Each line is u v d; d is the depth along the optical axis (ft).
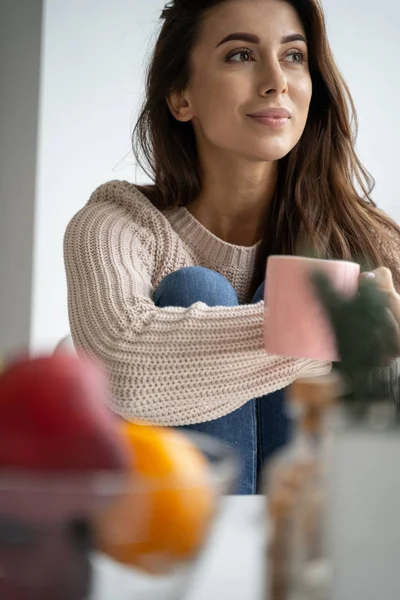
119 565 1.36
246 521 2.22
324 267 3.15
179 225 5.89
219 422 4.68
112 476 1.32
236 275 5.96
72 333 4.98
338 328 1.50
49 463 1.30
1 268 13.48
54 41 13.26
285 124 5.51
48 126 13.30
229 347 4.32
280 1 5.60
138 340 4.46
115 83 13.25
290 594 1.57
